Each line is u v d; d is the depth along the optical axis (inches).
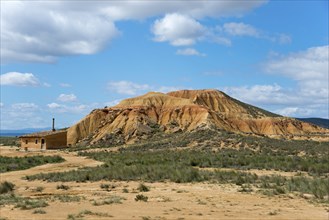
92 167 2126.0
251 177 1512.1
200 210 882.1
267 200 1050.7
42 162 2488.9
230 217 796.0
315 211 883.4
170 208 908.6
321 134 5206.7
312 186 1238.3
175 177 1535.4
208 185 1386.6
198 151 2974.9
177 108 4817.9
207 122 4318.4
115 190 1323.8
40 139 3646.7
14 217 797.9
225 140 3316.9
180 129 4404.5
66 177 1689.2
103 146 3905.0
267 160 2251.5
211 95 6314.0
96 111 4980.3
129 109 4798.2
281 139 3784.5
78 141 4598.9
